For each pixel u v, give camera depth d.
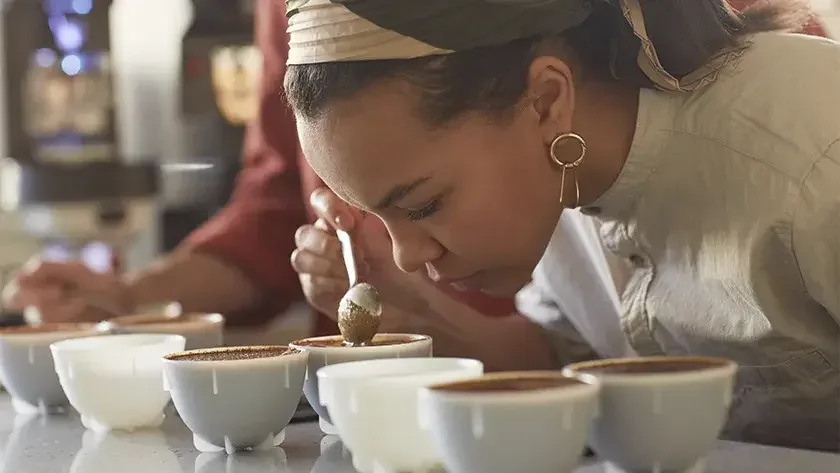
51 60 2.32
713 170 0.92
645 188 0.95
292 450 0.83
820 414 1.06
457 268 0.92
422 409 0.67
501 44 0.82
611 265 1.10
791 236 0.89
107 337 1.00
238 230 1.73
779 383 1.03
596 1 0.87
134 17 2.71
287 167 1.75
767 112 0.90
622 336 1.20
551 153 0.88
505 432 0.63
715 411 0.67
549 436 0.63
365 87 0.81
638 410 0.66
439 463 0.73
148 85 2.73
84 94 2.34
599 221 1.04
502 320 1.27
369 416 0.72
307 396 0.89
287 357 0.82
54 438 0.91
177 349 0.94
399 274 1.17
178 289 1.66
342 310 0.92
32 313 1.52
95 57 2.35
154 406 0.93
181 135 2.58
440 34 0.79
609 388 0.67
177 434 0.91
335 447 0.84
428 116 0.82
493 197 0.86
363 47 0.80
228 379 0.80
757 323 0.96
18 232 2.49
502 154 0.85
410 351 0.87
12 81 2.30
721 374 0.67
